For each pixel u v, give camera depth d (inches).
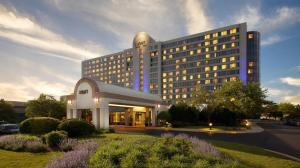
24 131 836.6
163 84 4758.9
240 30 3922.2
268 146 673.0
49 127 827.4
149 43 5078.7
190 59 4463.6
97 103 1135.0
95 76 6525.6
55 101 1766.7
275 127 1784.0
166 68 4758.9
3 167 319.6
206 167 276.4
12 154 422.9
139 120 1870.1
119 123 1946.4
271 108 3909.9
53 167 278.4
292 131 1314.0
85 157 311.7
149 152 322.3
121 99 1282.0
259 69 3914.9
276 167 332.5
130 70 5536.4
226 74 3991.1
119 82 5871.1
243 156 404.8
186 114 1734.7
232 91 1979.6
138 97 1480.1
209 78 4178.2
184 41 4584.2
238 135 1032.8
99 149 342.6
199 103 1879.9
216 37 4183.1
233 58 3944.4
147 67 4997.5
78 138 697.0
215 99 1893.5
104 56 6353.3
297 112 3823.8
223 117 1689.2
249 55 3900.1
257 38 3949.3
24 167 317.7
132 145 352.2
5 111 1807.3
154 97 1788.9
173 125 1568.7
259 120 3560.5
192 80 4379.9
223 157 359.9
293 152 569.3
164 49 4842.5
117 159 289.4
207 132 1213.1
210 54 4220.0
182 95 4471.0
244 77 3794.3
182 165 273.6
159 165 271.1
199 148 392.8
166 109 1915.6
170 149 334.0
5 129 1032.8
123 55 5885.8
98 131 885.8
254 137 935.0
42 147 464.4
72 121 759.7
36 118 848.9
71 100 1253.7
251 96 2293.3
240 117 1784.0
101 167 258.8
